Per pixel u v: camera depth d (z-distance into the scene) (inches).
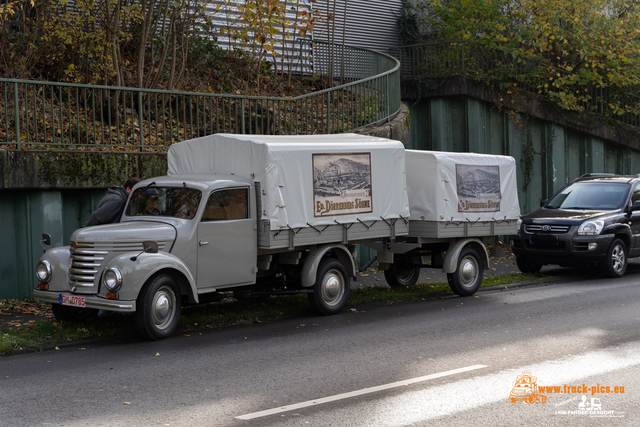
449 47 797.2
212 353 290.2
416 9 954.1
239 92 677.3
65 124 509.7
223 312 386.0
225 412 206.5
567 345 297.0
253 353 289.9
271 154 349.7
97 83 563.8
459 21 850.1
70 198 442.0
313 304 381.4
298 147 362.0
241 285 351.6
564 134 866.1
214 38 701.3
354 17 915.4
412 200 446.3
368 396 223.5
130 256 305.6
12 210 418.6
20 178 408.8
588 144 900.6
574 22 820.0
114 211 366.3
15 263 420.8
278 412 206.2
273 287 387.9
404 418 200.2
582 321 354.0
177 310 323.3
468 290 459.5
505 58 829.8
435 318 373.1
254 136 378.0
